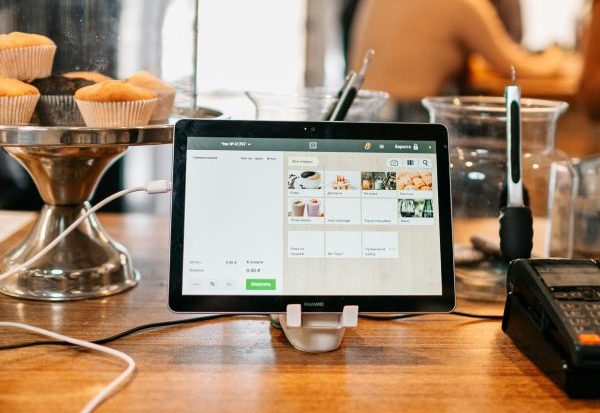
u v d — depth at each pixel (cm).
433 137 93
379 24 228
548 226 122
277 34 301
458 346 92
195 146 89
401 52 227
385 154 92
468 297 110
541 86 253
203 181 89
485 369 86
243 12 298
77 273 107
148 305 104
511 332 93
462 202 115
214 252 87
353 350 90
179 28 119
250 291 87
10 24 106
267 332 95
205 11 296
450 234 91
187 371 83
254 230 88
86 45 107
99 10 108
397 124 92
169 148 271
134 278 115
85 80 106
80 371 83
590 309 83
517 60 247
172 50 118
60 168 105
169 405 75
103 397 75
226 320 99
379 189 91
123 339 92
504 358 89
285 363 86
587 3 263
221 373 83
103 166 110
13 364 84
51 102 103
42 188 109
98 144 95
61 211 110
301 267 88
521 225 103
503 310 104
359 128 92
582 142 267
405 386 81
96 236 112
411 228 90
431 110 120
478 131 115
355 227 90
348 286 88
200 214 88
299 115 119
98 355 87
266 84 304
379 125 92
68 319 98
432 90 229
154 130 99
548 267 91
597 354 78
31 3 105
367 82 231
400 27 225
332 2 295
